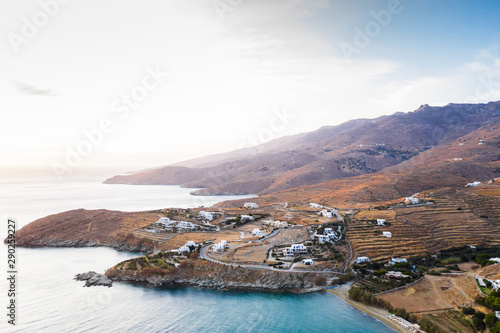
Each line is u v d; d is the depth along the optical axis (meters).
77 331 94.69
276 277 133.25
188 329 97.31
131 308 111.25
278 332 96.38
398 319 102.88
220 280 135.50
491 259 139.50
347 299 120.25
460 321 97.50
